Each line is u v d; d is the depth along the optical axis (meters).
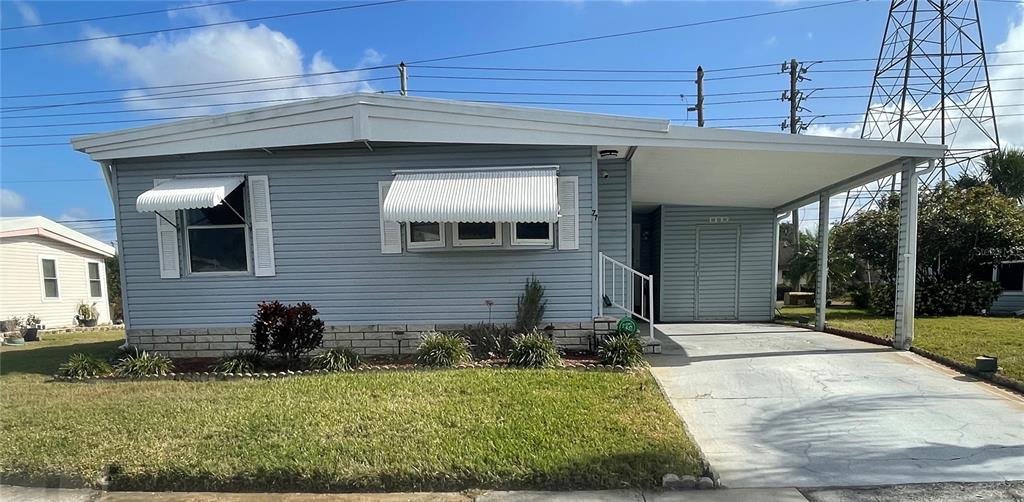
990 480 3.57
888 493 3.44
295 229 7.76
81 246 20.00
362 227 7.71
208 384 6.11
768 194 10.67
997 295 13.20
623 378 5.98
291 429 4.45
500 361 6.84
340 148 7.64
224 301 7.87
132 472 3.74
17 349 10.84
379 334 7.75
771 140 6.93
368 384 5.83
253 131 7.38
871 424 4.62
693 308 12.35
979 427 4.50
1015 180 17.17
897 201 16.11
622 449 3.99
